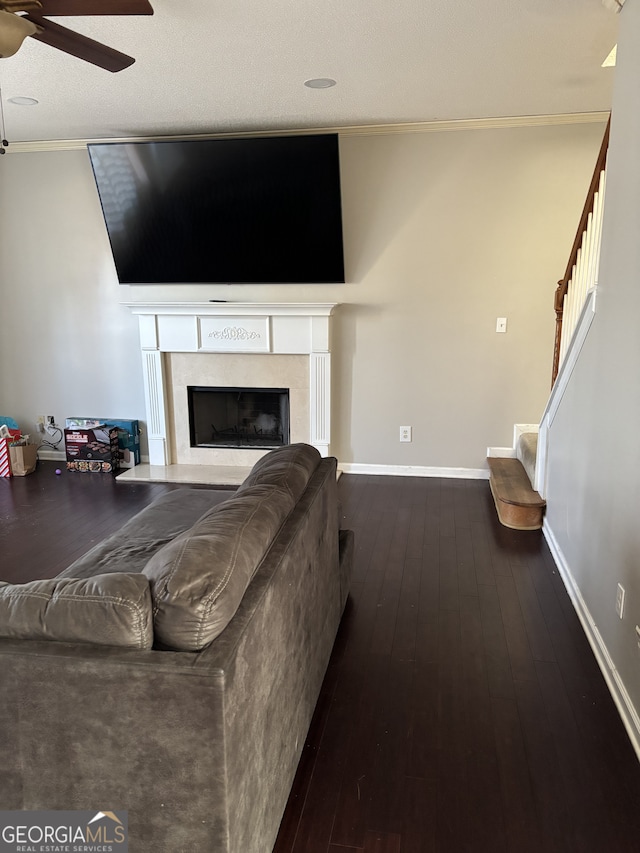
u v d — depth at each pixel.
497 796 1.84
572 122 4.27
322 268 4.71
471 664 2.52
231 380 5.10
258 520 1.74
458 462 4.95
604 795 1.85
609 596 2.44
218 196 4.59
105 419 5.36
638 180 2.21
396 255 4.69
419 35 2.89
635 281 2.22
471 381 4.79
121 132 4.61
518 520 3.93
